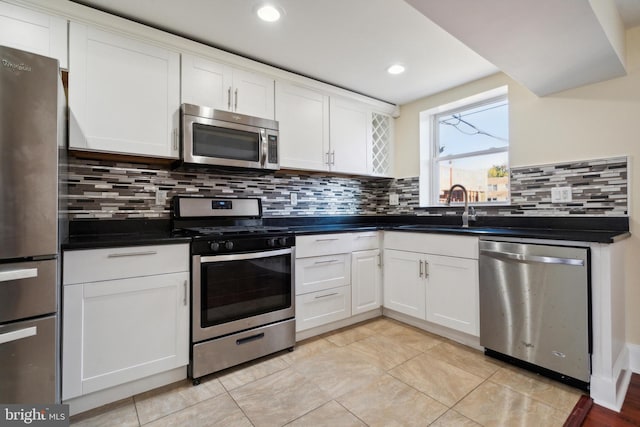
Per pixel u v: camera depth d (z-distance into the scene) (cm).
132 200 217
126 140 188
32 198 126
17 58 122
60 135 140
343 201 340
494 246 204
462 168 312
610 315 161
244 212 259
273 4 175
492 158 290
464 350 221
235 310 199
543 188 238
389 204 357
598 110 212
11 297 123
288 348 224
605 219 208
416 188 331
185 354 180
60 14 168
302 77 264
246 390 174
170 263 176
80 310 151
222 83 224
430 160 336
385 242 285
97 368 155
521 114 250
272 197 287
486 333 209
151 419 150
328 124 288
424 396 167
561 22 146
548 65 188
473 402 162
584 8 136
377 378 185
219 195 255
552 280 178
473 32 154
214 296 190
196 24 194
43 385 130
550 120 234
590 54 175
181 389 175
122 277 161
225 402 163
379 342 236
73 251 149
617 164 204
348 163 303
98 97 179
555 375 181
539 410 155
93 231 202
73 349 149
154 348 171
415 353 217
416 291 258
